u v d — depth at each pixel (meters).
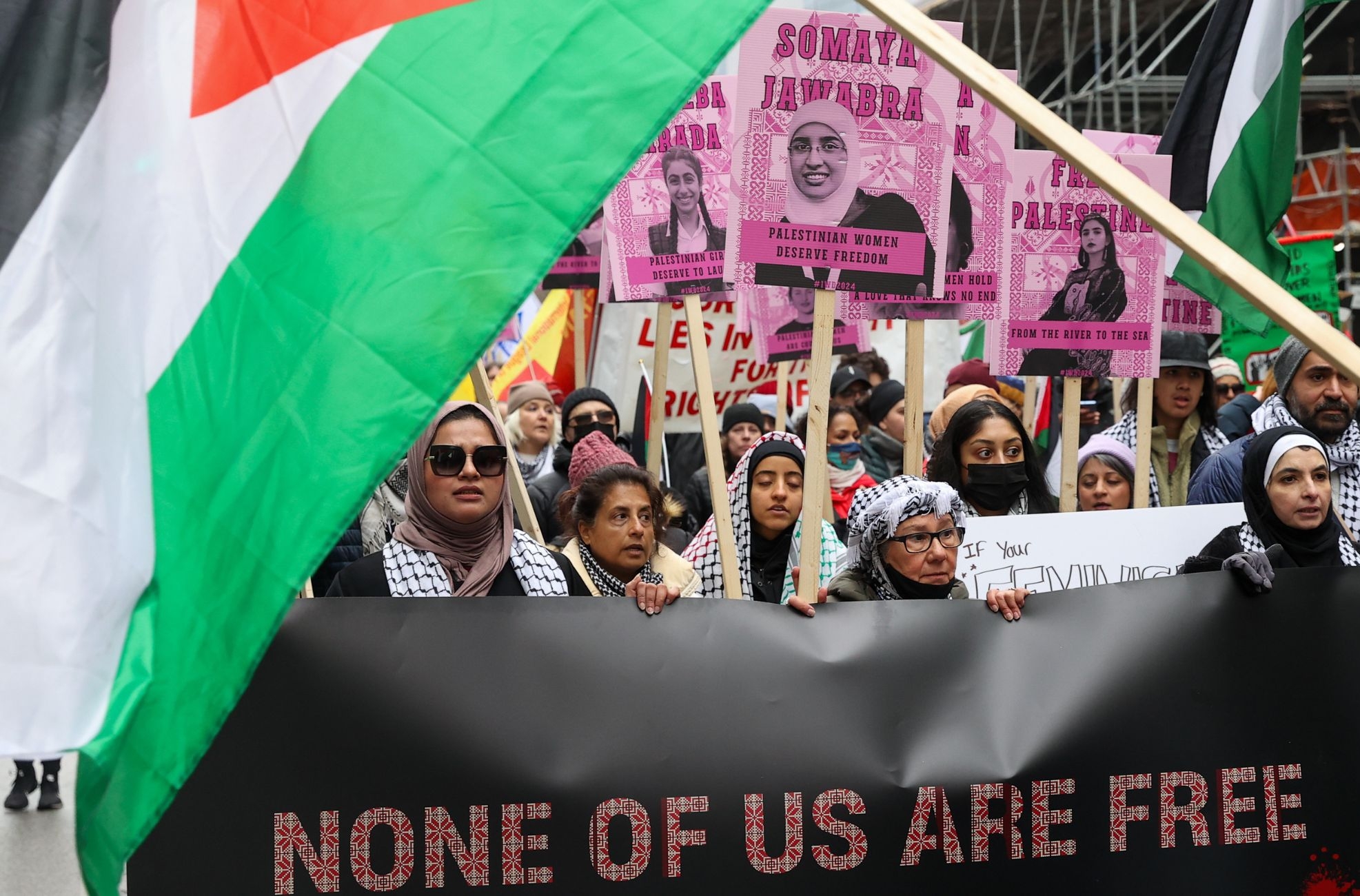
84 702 2.22
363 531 5.25
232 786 2.85
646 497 4.16
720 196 4.85
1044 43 14.52
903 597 3.47
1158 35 13.55
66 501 2.28
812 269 3.65
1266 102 5.52
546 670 3.00
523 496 4.52
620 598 3.05
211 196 2.42
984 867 3.16
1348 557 4.27
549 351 9.05
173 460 2.32
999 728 3.19
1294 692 3.34
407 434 2.32
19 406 2.28
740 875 3.05
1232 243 5.54
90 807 2.23
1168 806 3.26
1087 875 3.21
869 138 3.67
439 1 2.52
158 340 2.36
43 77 2.38
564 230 2.43
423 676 2.94
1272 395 5.61
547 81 2.48
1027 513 4.56
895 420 7.75
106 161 2.39
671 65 2.50
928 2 13.89
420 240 2.41
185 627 2.26
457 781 2.94
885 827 3.12
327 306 2.38
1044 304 4.73
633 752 3.02
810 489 3.31
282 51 2.48
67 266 2.34
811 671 3.12
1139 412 4.84
